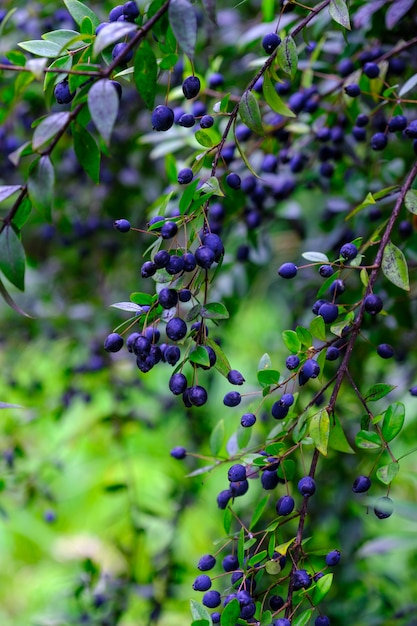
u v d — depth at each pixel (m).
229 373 0.77
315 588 0.77
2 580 1.89
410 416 1.20
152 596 1.15
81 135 0.76
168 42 0.78
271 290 1.42
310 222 1.29
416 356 1.18
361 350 1.06
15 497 1.26
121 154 1.32
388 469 0.77
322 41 0.96
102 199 1.36
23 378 1.56
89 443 1.57
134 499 1.24
